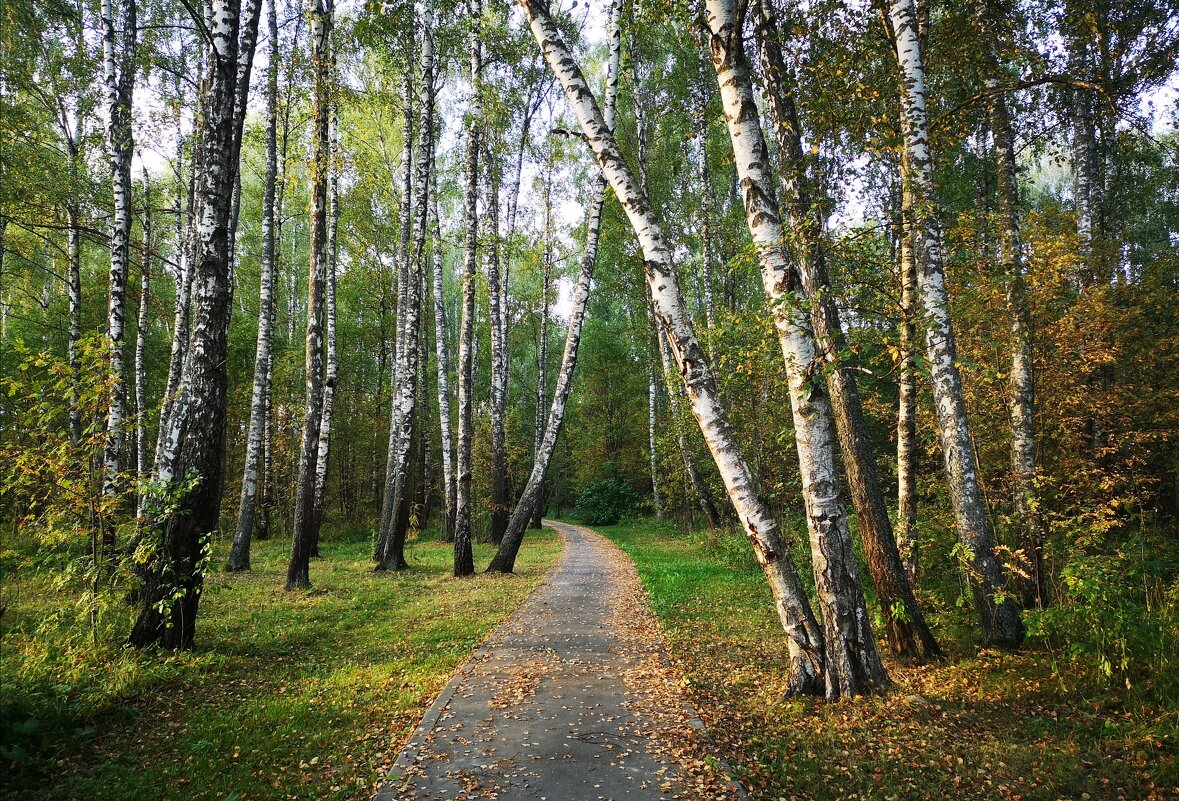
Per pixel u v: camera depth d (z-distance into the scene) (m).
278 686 6.08
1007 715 5.00
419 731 4.82
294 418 25.06
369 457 30.81
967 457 6.64
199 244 7.28
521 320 34.81
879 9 7.84
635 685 5.98
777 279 5.47
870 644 5.40
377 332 30.50
